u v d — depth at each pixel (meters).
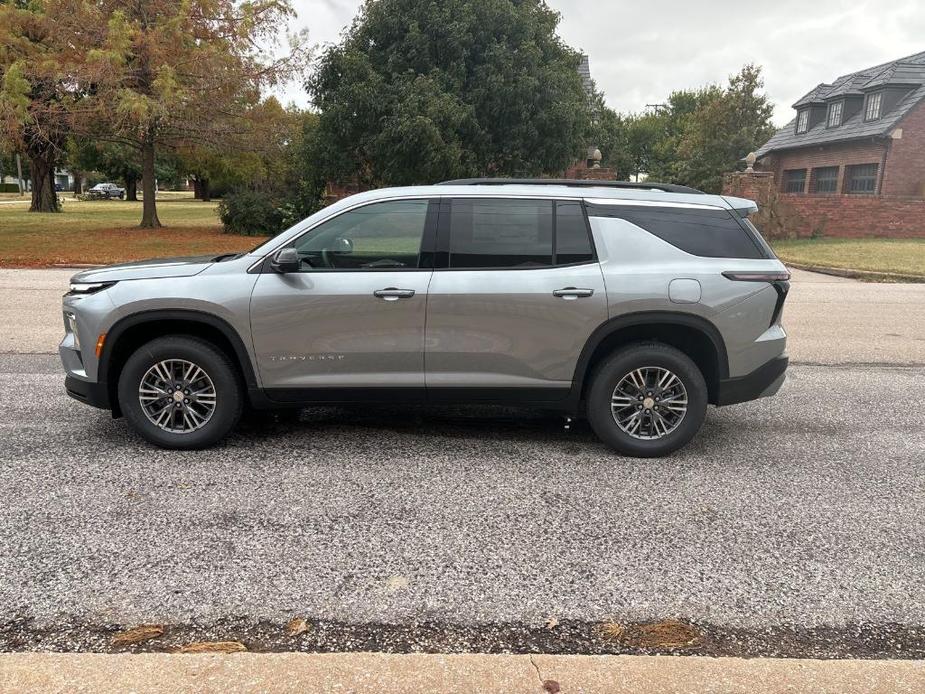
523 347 4.88
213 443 5.09
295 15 23.44
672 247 4.94
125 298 4.81
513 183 5.12
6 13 20.94
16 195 79.75
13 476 4.56
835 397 6.82
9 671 2.59
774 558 3.68
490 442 5.39
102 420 5.71
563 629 3.06
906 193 29.78
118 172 63.91
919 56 31.56
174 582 3.36
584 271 4.86
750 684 2.59
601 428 5.05
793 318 11.18
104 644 2.90
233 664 2.65
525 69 21.28
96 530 3.85
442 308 4.82
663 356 4.94
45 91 22.08
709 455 5.20
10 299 11.91
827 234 25.28
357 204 4.95
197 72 22.36
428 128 19.58
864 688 2.58
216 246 22.02
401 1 21.58
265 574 3.44
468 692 2.54
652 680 2.61
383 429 5.64
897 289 14.82
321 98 23.00
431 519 4.07
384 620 3.10
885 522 4.12
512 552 3.70
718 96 40.59
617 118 51.47
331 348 4.86
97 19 21.45
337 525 3.97
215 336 5.04
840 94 33.00
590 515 4.16
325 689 2.53
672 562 3.63
